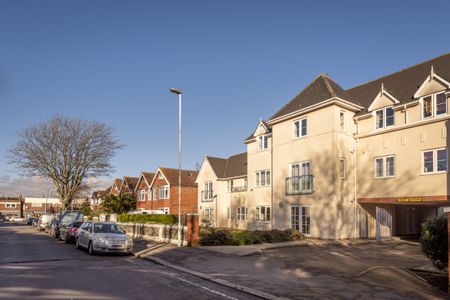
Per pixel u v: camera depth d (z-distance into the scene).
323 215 22.53
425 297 8.57
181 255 16.02
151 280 10.58
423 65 23.20
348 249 17.97
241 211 33.75
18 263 13.66
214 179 37.94
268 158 28.86
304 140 24.44
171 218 28.16
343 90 26.17
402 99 21.50
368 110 22.81
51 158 44.66
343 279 10.70
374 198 22.03
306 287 9.70
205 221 35.66
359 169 23.19
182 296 8.70
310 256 15.51
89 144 45.91
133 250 18.02
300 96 26.72
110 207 48.78
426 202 20.14
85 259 15.06
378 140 22.20
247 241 19.19
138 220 32.00
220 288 9.79
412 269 11.83
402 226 25.55
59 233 27.41
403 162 20.66
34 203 117.56
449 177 18.31
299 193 24.41
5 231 42.12
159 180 47.38
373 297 8.61
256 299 8.66
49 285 9.55
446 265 9.67
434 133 19.25
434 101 19.41
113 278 10.71
